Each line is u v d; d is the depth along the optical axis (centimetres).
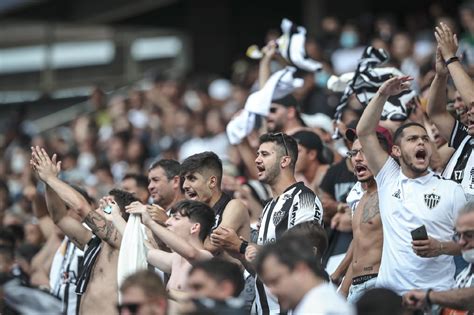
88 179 3247
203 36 4947
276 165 1825
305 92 3033
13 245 2250
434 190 1673
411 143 1678
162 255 1802
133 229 1773
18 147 3928
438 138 2014
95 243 1922
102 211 1911
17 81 5000
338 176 2055
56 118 4681
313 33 4281
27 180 2948
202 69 4934
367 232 1789
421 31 3825
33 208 2597
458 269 1672
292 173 1838
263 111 2267
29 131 4319
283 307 1617
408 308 1565
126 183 2266
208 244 1780
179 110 3831
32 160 1920
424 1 4556
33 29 4991
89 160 3684
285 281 1341
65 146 3831
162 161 2062
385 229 1697
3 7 4862
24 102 4628
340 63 3403
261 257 1355
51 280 2161
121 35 4941
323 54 3294
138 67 4928
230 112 3522
